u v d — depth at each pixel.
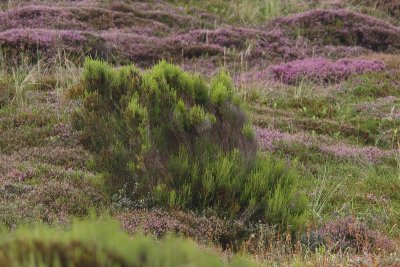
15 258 3.12
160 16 60.78
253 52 52.94
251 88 41.09
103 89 20.12
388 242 17.44
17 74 35.88
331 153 29.61
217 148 18.53
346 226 18.36
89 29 54.41
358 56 53.62
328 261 13.69
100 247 3.23
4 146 25.69
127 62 48.19
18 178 20.52
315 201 22.00
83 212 17.27
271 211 17.48
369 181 25.73
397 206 22.94
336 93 41.59
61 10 56.25
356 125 35.69
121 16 58.19
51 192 18.34
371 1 69.44
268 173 18.44
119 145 18.67
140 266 3.17
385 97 41.09
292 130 33.28
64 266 3.12
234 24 63.41
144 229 15.65
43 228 3.64
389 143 32.91
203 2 69.81
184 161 17.97
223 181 17.70
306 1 70.75
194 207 17.91
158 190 17.62
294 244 16.52
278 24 60.69
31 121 28.61
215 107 19.52
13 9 55.19
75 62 41.00
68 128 26.98
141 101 19.12
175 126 18.59
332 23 60.06
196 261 3.27
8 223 15.59
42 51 43.28
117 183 18.59
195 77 20.16
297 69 46.69
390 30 59.22
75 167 22.83
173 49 51.53
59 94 32.25
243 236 16.52
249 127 19.19
